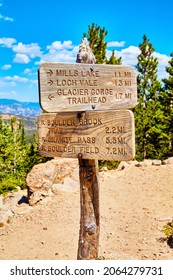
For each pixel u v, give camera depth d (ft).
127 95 17.28
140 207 39.27
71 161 48.11
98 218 19.06
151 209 38.63
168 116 107.96
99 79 16.89
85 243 19.04
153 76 128.88
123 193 43.57
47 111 16.24
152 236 32.01
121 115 16.16
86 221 18.93
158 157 117.70
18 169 120.47
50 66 16.22
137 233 32.81
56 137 17.71
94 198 18.83
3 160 113.09
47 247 31.42
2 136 116.37
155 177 47.85
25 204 43.09
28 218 38.27
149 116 112.47
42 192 42.55
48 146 17.95
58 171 46.68
